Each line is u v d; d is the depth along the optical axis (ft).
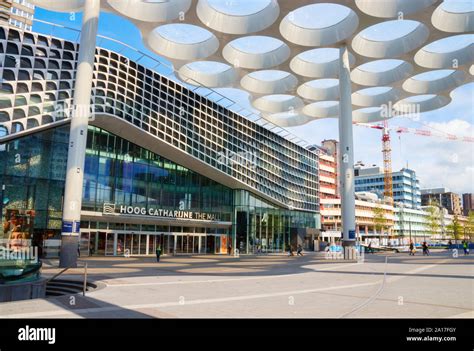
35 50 95.35
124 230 116.06
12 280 42.47
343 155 113.39
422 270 69.77
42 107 94.32
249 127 155.84
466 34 109.09
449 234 424.05
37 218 94.38
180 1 101.04
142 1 103.35
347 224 109.29
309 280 52.65
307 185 190.90
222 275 59.77
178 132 124.47
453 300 34.81
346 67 116.67
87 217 106.52
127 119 108.47
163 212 123.75
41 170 95.86
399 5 99.96
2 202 89.86
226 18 108.68
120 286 44.32
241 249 150.20
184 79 137.28
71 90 99.09
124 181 115.55
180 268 74.02
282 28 109.09
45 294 45.44
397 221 426.10
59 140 99.14
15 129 89.92
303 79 137.49
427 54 127.95
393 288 43.73
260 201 161.27
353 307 30.89
